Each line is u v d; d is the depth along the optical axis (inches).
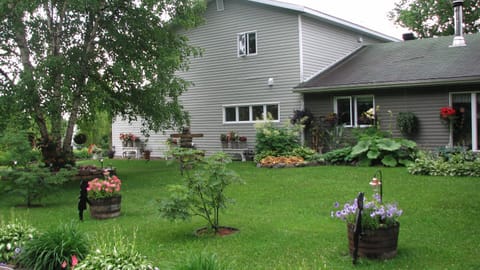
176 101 572.1
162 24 551.8
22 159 370.9
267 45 703.7
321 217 287.1
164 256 212.5
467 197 331.6
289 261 198.5
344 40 780.0
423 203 316.2
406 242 222.7
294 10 663.1
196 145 789.9
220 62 756.6
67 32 509.4
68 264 179.6
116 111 571.8
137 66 498.3
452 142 553.6
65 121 580.4
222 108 757.3
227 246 226.2
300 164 573.0
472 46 645.9
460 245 215.5
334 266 189.6
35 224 294.5
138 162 768.9
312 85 642.2
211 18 762.8
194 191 248.5
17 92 439.5
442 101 559.8
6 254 198.1
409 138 586.2
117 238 236.4
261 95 713.6
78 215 321.4
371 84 585.3
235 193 387.5
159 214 241.1
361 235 196.4
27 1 438.9
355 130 608.7
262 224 271.6
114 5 502.9
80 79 484.7
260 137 644.1
